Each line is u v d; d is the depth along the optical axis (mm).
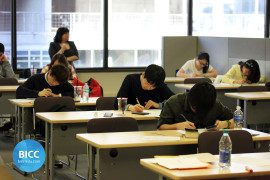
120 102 5562
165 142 4227
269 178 3436
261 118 7320
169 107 4793
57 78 6504
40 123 6039
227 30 11180
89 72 10500
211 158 3623
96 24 10555
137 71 10867
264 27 11078
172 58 10695
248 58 9617
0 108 7707
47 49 10203
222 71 10273
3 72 8859
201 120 4727
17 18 9922
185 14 11156
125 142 4180
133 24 10836
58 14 10242
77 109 6492
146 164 3445
